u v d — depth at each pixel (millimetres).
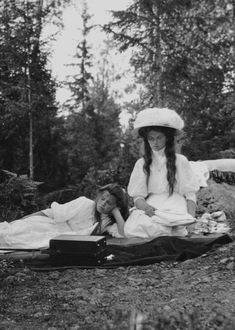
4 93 18859
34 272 5293
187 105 19453
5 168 19078
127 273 5199
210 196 9453
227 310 3688
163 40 19297
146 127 6883
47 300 4254
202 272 4891
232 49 20109
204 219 8469
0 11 18984
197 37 19844
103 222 7113
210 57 20031
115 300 4184
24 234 6816
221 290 4227
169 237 6152
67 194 15523
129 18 19281
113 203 6992
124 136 19688
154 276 4984
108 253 6059
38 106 19344
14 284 4770
